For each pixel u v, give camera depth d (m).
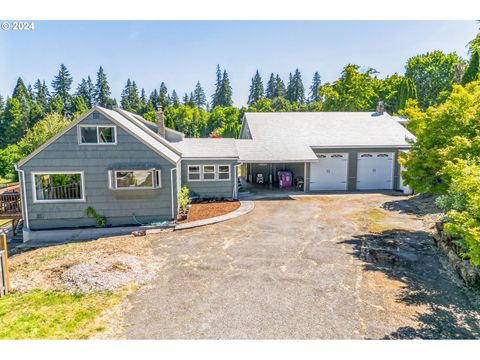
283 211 14.26
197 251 9.18
